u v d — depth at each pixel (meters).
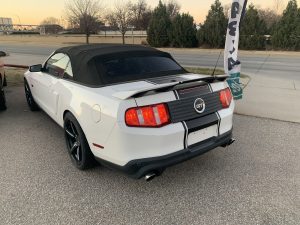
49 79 4.75
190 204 3.23
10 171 3.94
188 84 3.31
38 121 5.87
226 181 3.67
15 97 7.78
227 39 6.24
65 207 3.19
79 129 3.68
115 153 3.19
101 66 3.82
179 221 2.96
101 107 3.23
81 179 3.73
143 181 3.68
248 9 26.69
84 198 3.35
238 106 6.98
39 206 3.21
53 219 3.00
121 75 3.79
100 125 3.26
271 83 10.10
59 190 3.50
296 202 3.23
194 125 3.29
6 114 6.34
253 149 4.56
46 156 4.36
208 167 4.02
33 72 5.60
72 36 39.91
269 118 6.04
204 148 3.43
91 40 38.88
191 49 28.48
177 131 3.16
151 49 4.54
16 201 3.29
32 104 6.32
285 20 25.34
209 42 28.94
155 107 3.07
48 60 5.17
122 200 3.31
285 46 25.42
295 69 14.16
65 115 4.02
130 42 36.47
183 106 3.23
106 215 3.06
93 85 3.66
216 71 12.73
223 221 2.95
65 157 4.33
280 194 3.38
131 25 40.59
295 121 5.86
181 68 4.34
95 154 3.48
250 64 16.20
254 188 3.51
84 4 34.41
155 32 31.27
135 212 3.11
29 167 4.04
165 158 3.14
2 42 40.72
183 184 3.62
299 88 9.23
